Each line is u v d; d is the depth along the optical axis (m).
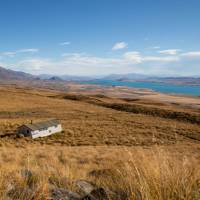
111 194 3.12
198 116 83.31
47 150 26.30
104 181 4.43
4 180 3.24
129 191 3.00
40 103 108.50
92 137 51.69
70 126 62.62
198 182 3.05
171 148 34.03
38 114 83.12
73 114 83.56
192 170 3.26
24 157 16.34
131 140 47.81
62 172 4.57
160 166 3.20
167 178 2.95
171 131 59.16
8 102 107.06
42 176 3.67
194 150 33.78
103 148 33.34
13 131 54.94
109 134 54.16
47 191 2.99
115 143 46.00
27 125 52.66
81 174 7.21
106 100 138.62
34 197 2.91
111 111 93.31
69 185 3.88
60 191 3.27
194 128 63.78
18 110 89.50
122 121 71.50
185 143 46.62
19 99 117.19
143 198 2.64
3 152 19.64
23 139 49.44
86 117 78.06
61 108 96.62
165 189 2.73
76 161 18.00
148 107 101.69
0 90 147.75
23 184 3.23
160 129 61.09
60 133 55.47
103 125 64.75
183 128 62.91
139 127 63.41
